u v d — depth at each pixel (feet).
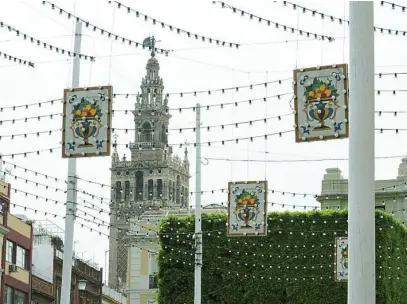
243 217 142.41
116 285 516.73
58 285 280.72
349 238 55.62
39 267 273.33
